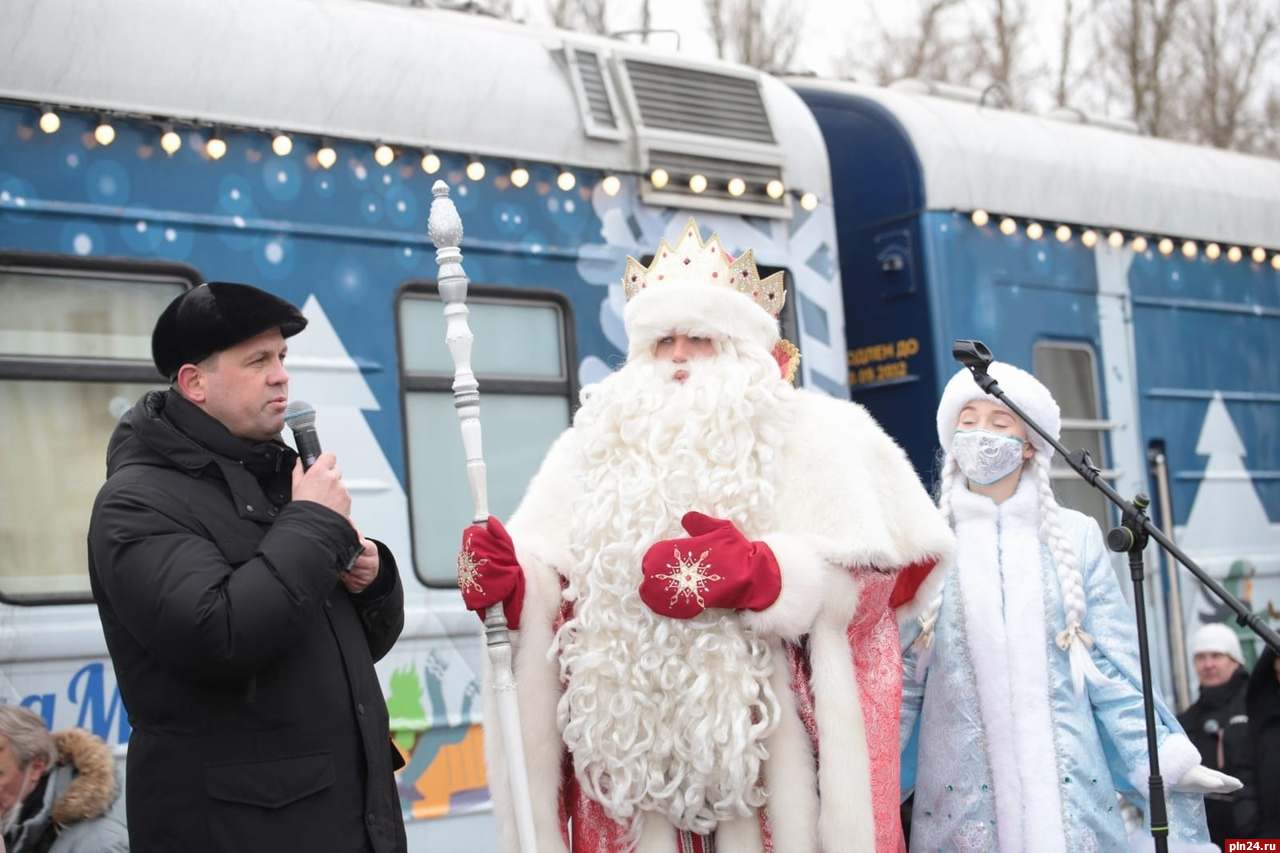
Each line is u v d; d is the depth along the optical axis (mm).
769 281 3359
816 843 3037
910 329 6570
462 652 4902
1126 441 7109
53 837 3850
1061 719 3480
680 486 3096
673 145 5594
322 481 2879
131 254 4414
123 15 4465
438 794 4789
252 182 4660
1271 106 18016
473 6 5734
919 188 6547
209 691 2760
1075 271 7035
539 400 5242
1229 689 5570
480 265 5129
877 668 3160
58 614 4207
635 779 3047
